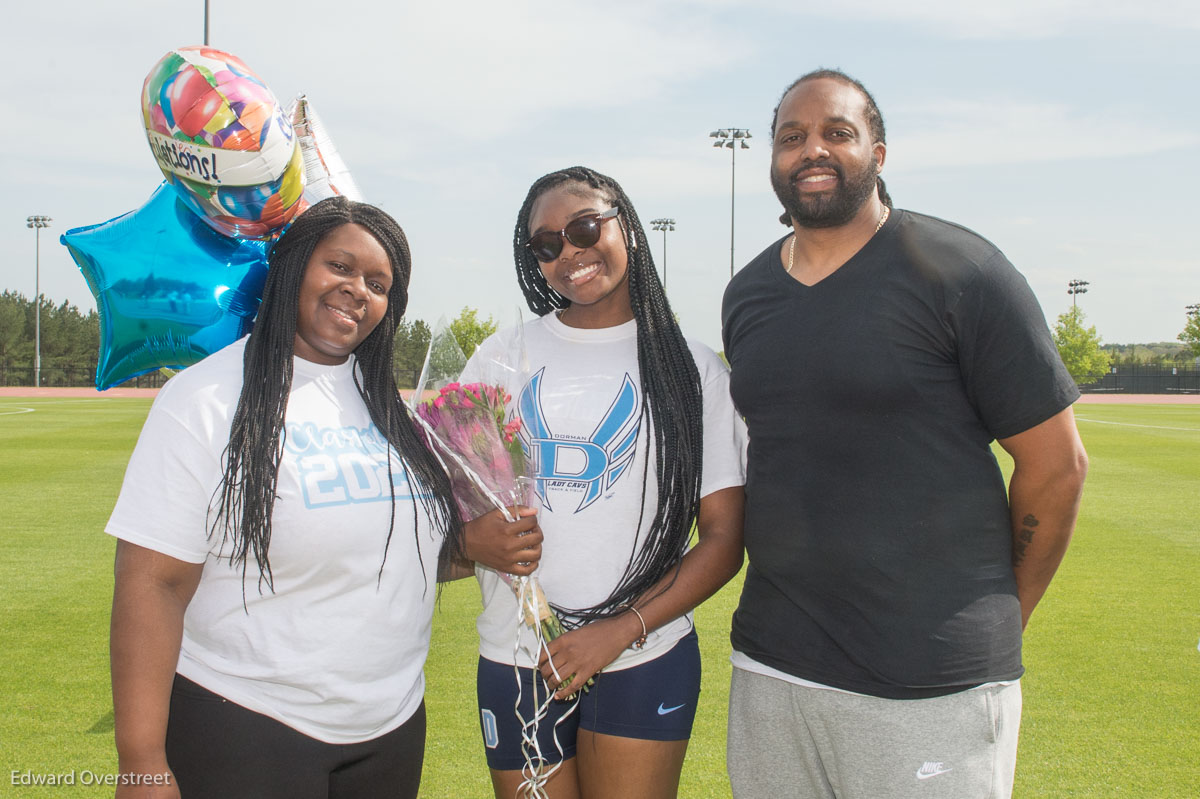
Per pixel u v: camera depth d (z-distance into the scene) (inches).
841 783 87.6
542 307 113.7
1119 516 370.9
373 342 86.0
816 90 86.8
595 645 86.6
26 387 2114.9
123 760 67.6
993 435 85.6
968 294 80.6
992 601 83.8
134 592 69.5
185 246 88.9
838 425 83.7
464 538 90.4
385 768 80.5
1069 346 2393.0
